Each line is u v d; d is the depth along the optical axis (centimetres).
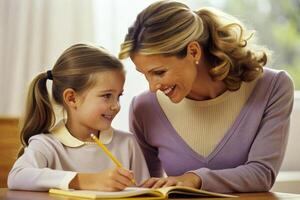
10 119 247
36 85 172
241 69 164
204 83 166
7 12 288
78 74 166
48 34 290
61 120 170
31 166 153
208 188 146
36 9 289
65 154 164
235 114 168
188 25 152
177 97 154
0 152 245
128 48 151
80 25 293
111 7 295
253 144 164
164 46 147
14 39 288
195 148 170
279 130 163
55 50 289
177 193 131
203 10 166
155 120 177
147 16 151
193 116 172
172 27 149
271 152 160
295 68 323
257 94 167
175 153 172
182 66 151
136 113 182
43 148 161
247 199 129
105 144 171
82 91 166
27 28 288
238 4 321
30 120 172
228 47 161
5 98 288
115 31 294
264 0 322
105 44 296
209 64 164
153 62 149
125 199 122
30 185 145
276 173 162
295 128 285
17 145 247
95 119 165
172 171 174
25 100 174
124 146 175
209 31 162
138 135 183
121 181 135
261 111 165
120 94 169
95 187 137
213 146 169
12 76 287
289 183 241
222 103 169
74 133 169
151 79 152
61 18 291
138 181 175
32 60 288
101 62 166
